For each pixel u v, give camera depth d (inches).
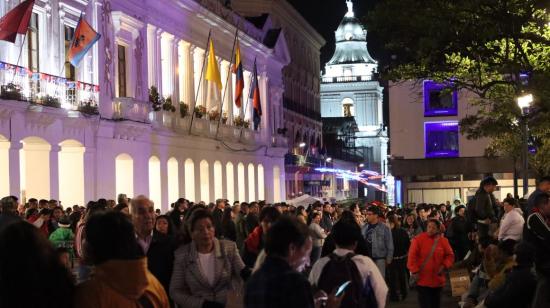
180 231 377.7
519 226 634.2
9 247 205.0
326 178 3442.4
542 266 472.7
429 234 595.8
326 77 4810.5
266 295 238.8
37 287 204.2
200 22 1779.0
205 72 1744.6
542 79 899.4
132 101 1363.2
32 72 1063.6
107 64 1317.7
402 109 2346.2
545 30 932.0
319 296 284.2
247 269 368.2
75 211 824.3
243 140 2082.9
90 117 1217.4
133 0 1419.8
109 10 1327.5
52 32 1154.0
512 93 1075.3
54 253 210.5
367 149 4643.2
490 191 742.5
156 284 237.3
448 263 596.1
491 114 1165.7
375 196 4517.7
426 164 2331.4
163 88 1630.2
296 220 255.1
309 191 3097.9
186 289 363.9
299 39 3142.2
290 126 2967.5
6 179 1033.5
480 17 861.8
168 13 1606.8
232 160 2006.6
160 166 1550.2
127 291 222.1
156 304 232.4
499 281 485.7
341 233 344.8
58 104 1125.7
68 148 1234.0
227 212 895.7
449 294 829.8
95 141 1268.5
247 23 2142.0
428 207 1124.5
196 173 1761.8
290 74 2967.5
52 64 1153.4
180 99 1721.2
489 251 502.9
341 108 4771.2
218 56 1914.4
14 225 208.1
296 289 239.8
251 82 2015.3
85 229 234.5
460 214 943.0
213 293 361.7
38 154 1143.6
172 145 1615.4
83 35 1123.3
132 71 1427.2
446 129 2320.4
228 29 1926.7
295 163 2832.2
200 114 1780.3
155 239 382.3
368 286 340.8
